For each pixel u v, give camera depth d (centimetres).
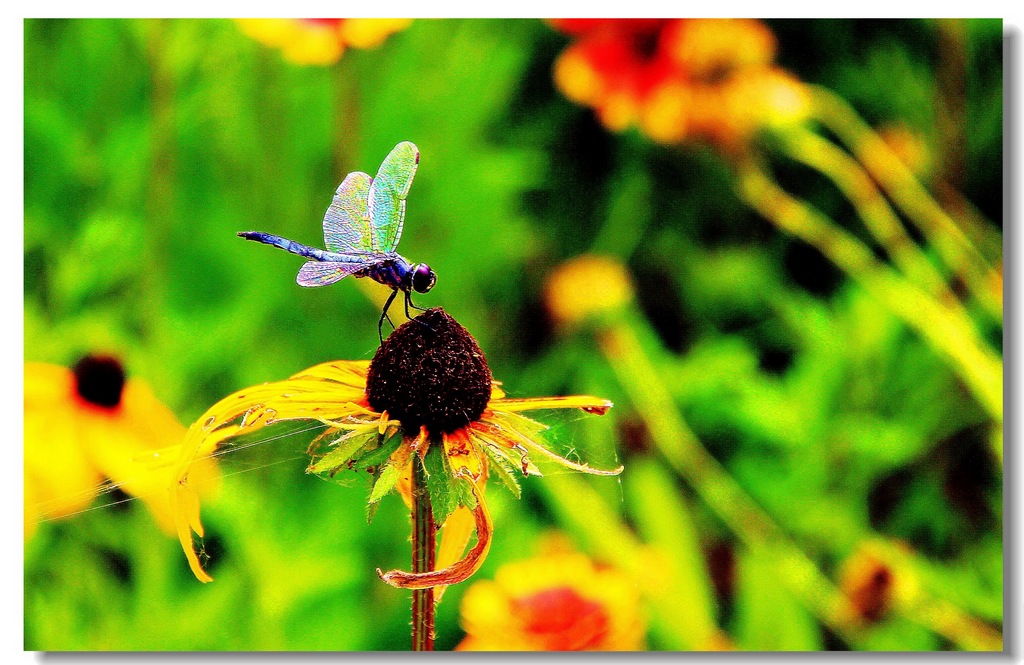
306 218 70
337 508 66
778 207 70
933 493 67
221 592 65
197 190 69
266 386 57
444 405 56
